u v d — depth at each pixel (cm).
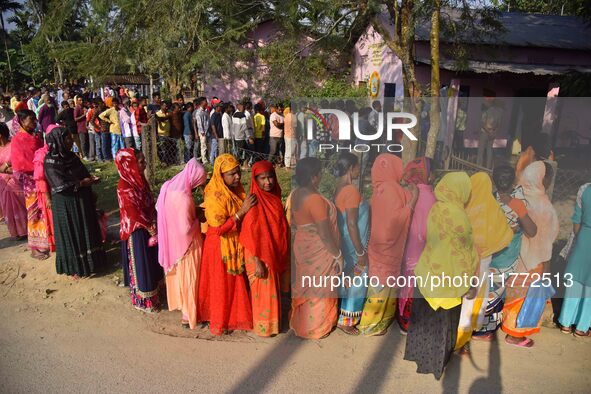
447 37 786
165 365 345
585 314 373
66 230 462
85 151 1146
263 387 321
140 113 1012
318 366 345
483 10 722
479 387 322
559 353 361
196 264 390
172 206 372
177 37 832
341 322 386
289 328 397
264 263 364
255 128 1046
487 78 1142
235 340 379
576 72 697
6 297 452
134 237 406
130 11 912
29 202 522
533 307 356
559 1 1033
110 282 479
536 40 1268
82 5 1182
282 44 1044
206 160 1060
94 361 350
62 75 2812
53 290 464
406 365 347
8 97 1627
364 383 327
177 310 429
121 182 405
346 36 1141
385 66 1302
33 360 351
